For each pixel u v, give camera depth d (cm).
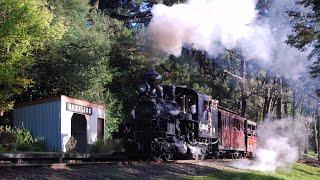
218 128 2556
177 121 2028
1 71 2006
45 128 2322
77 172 1348
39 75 2684
